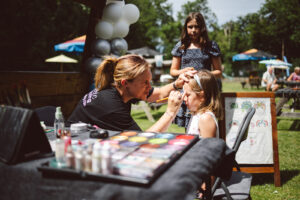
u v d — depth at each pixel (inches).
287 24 1245.7
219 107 83.0
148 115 310.0
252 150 129.3
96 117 73.4
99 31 161.3
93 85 159.3
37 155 46.9
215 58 125.6
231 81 1240.2
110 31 163.6
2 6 356.5
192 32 121.7
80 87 157.9
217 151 47.5
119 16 165.2
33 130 46.3
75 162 37.2
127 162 40.3
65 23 609.3
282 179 136.0
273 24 1312.7
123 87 72.4
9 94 55.5
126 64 70.1
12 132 46.0
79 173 35.6
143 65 70.5
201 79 81.9
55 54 574.9
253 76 876.0
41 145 47.9
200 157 43.3
